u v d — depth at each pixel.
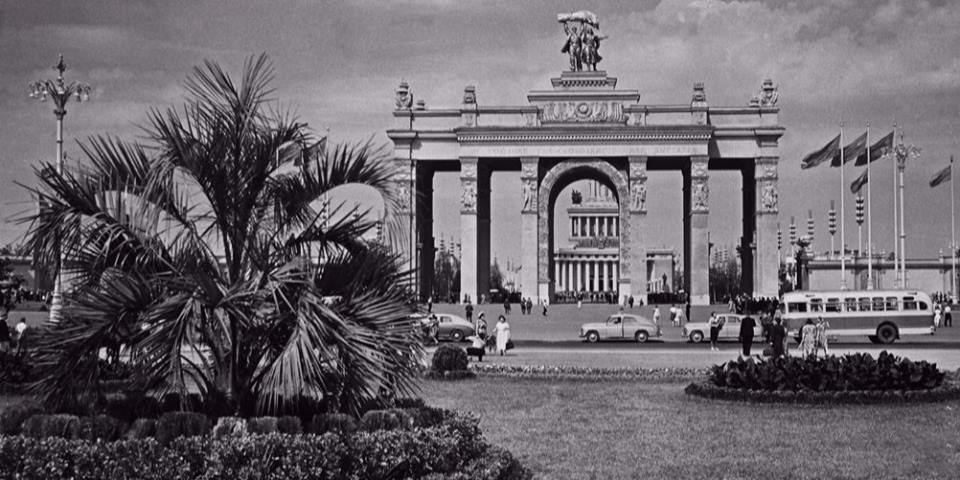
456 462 16.80
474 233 130.62
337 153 19.62
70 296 18.00
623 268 130.25
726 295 180.75
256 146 19.08
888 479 19.67
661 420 28.05
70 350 17.20
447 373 40.28
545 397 34.03
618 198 131.25
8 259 93.38
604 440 24.52
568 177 136.38
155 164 18.25
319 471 15.28
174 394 18.83
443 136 134.38
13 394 32.66
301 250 19.66
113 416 17.56
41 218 17.98
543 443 24.08
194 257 18.42
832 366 32.09
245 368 18.28
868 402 31.08
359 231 19.81
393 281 19.19
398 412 17.33
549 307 116.00
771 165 131.12
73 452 14.74
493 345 62.34
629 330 75.06
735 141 132.25
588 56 135.88
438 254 191.88
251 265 18.78
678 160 134.00
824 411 29.77
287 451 15.30
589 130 130.12
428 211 142.00
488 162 136.38
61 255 18.23
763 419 28.14
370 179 19.78
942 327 93.38
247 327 17.70
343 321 17.58
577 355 57.72
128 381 20.19
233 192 19.00
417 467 16.19
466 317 96.38
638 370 42.06
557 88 133.75
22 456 14.73
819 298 72.62
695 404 31.77
